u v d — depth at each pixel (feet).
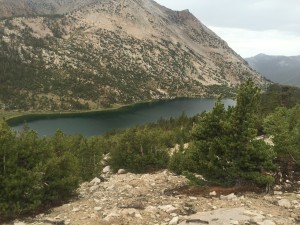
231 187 51.06
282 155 57.47
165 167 90.38
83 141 116.98
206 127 52.60
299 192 48.29
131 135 95.66
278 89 362.94
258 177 47.52
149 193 52.01
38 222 39.50
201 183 52.75
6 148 45.52
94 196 52.60
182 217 37.68
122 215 38.65
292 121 78.33
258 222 35.01
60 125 599.57
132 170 90.94
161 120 458.09
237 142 48.62
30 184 44.34
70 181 50.03
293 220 36.81
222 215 37.45
